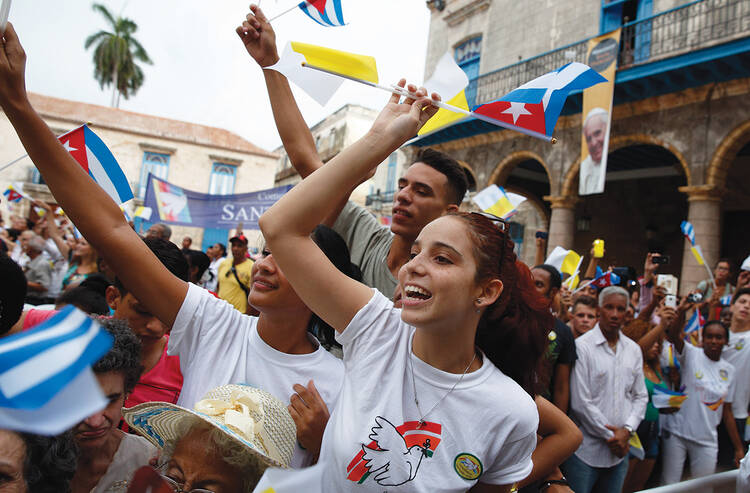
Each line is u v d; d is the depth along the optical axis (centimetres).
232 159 2470
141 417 126
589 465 310
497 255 119
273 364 159
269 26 175
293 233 120
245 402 126
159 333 187
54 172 136
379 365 120
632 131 982
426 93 129
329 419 129
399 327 125
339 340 129
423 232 120
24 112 128
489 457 114
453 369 120
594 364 318
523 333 134
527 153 1155
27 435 90
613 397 317
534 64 1177
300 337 166
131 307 183
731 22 841
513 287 133
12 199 730
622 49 1039
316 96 121
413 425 114
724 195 873
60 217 781
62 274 568
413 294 115
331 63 121
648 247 1306
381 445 111
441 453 112
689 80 876
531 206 1441
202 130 2580
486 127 1220
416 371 118
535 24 1203
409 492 109
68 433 101
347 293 125
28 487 91
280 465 106
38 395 45
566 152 1080
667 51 937
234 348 158
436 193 231
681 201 1269
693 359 399
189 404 149
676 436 400
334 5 128
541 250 472
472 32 1369
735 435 395
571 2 1131
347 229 276
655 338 379
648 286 578
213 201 1012
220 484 115
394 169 2120
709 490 193
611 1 1064
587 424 311
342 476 111
